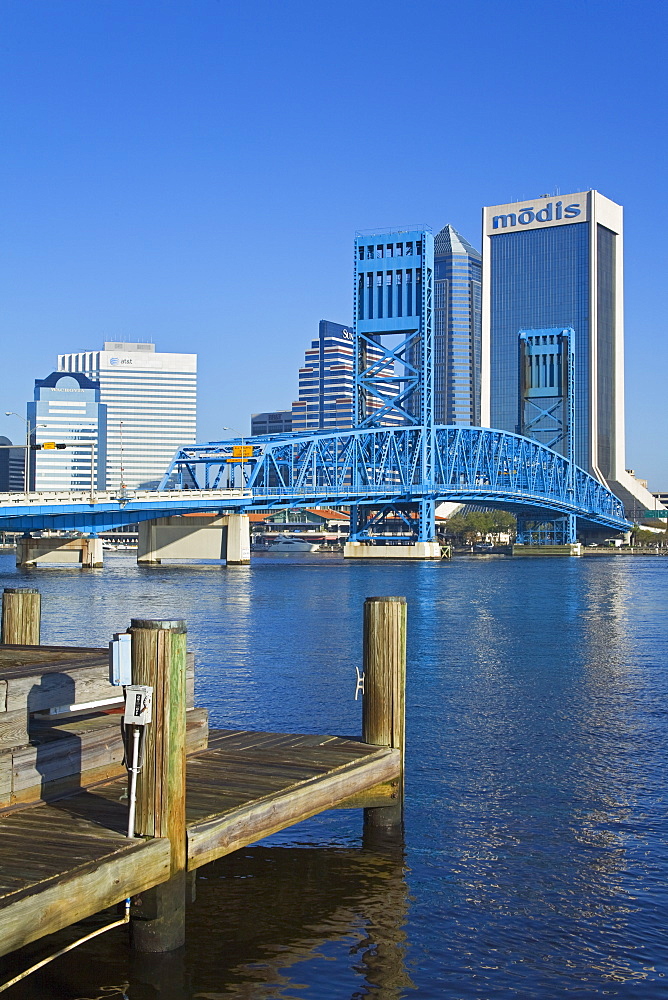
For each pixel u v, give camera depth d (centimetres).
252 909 1714
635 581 13775
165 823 1416
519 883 1859
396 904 1750
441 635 6284
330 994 1436
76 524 15525
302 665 4722
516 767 2702
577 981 1494
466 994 1451
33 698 1569
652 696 3872
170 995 1409
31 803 1541
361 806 2061
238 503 17800
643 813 2288
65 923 1248
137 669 1418
